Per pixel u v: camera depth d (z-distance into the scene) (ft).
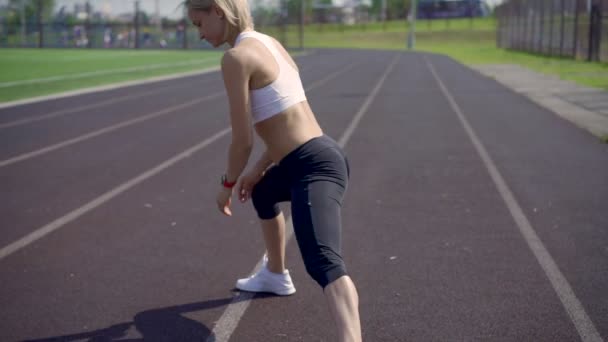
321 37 272.51
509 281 14.20
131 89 64.44
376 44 241.14
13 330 12.10
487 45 217.36
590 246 16.46
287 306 12.98
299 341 11.52
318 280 9.23
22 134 36.22
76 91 61.82
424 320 12.31
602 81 67.77
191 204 21.13
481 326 12.03
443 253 16.10
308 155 9.76
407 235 17.60
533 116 42.14
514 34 157.89
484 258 15.69
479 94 57.21
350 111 45.75
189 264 15.52
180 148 31.48
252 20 10.55
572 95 54.54
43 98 55.52
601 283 14.02
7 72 88.48
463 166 26.66
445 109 46.60
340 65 109.29
